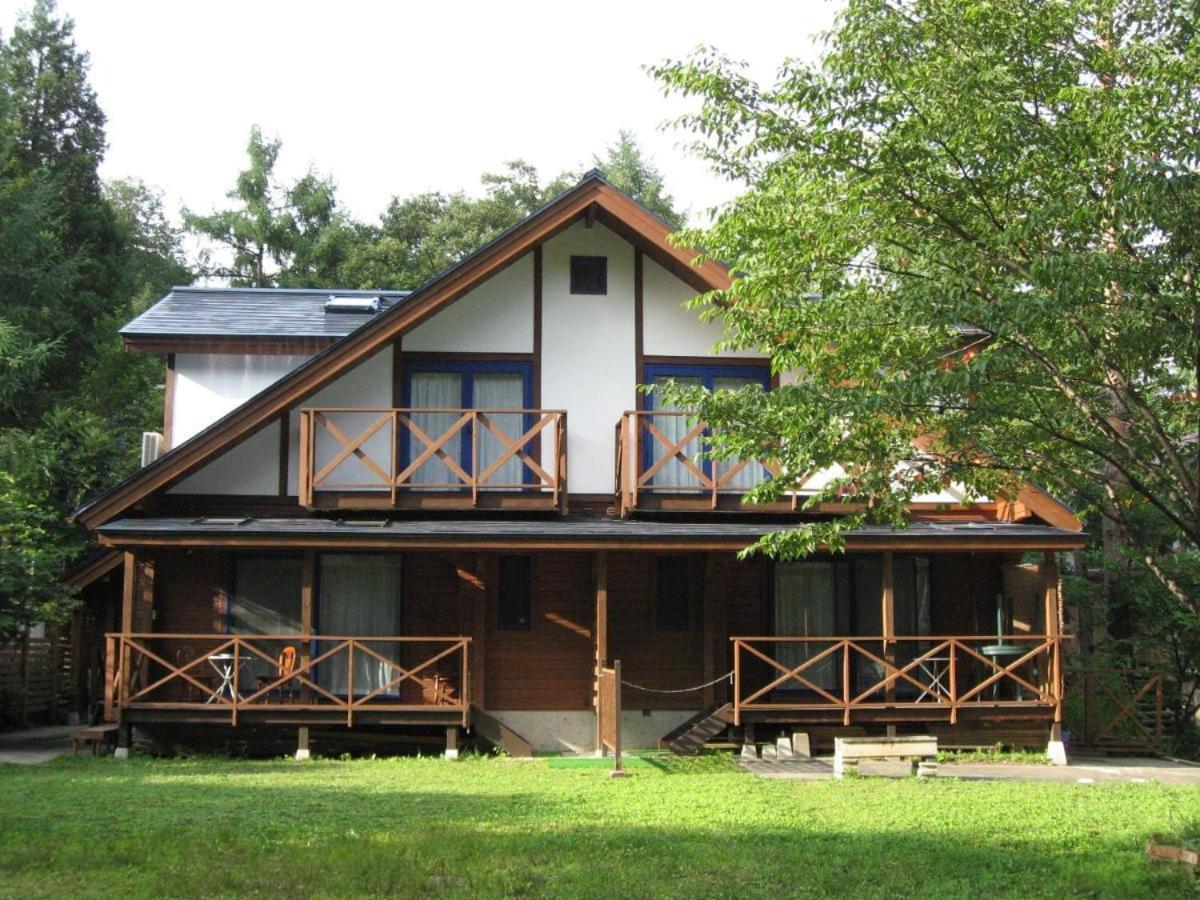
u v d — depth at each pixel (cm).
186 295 2230
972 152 1134
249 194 4766
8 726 2123
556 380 1841
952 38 1173
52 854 944
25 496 2134
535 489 1745
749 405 1212
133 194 5778
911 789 1373
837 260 1255
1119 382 1155
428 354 1828
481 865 931
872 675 1855
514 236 1738
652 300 1866
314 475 1752
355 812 1177
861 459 1205
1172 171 955
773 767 1566
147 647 1767
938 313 1084
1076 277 1006
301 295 2273
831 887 889
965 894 875
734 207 1332
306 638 1656
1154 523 2055
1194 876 930
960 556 1883
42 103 4144
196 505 1773
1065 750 1752
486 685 1798
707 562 1831
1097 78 1162
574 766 1565
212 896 835
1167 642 2034
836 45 1205
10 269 3372
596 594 1780
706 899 846
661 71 1255
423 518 1750
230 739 1689
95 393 4038
